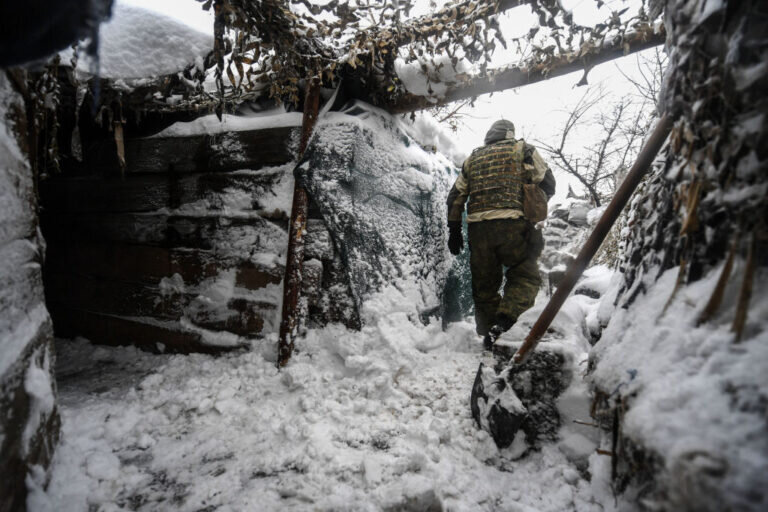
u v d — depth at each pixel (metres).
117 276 2.92
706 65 0.94
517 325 1.85
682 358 0.84
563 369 1.61
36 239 1.40
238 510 1.31
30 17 0.66
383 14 1.73
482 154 2.60
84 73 1.87
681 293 0.95
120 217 2.92
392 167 2.73
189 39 1.93
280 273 2.40
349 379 2.13
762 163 0.80
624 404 0.93
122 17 1.97
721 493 0.63
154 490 1.43
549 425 1.60
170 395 2.10
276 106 2.70
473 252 2.60
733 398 0.70
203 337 2.54
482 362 1.86
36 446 1.25
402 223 2.77
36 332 1.30
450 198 2.74
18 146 1.29
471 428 1.76
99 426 1.79
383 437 1.71
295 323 2.30
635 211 1.49
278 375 2.18
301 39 1.88
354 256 2.41
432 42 2.02
